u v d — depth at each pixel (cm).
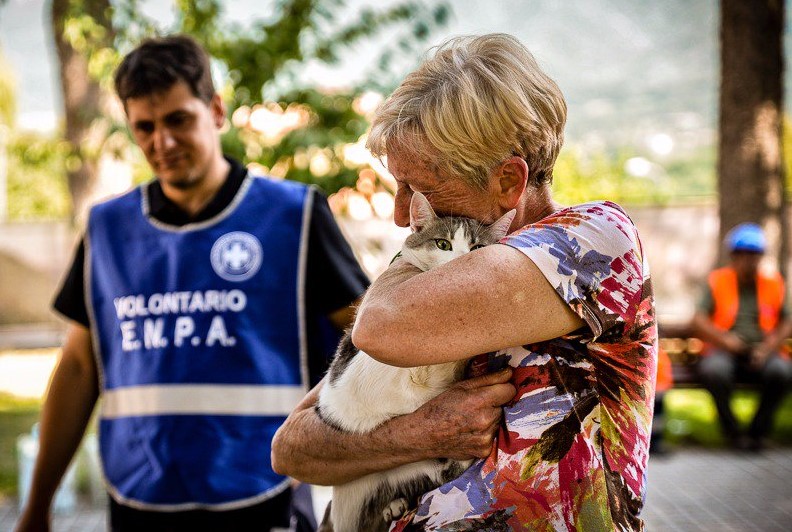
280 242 233
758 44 876
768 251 888
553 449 143
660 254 1386
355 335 142
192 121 230
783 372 683
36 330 1491
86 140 630
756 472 630
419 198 162
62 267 1537
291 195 240
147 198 242
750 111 880
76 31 555
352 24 529
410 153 157
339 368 175
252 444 223
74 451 249
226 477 220
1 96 2017
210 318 228
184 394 225
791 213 1216
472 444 147
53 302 246
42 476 246
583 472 142
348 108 510
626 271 147
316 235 237
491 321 140
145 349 229
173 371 226
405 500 158
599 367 148
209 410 224
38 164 759
